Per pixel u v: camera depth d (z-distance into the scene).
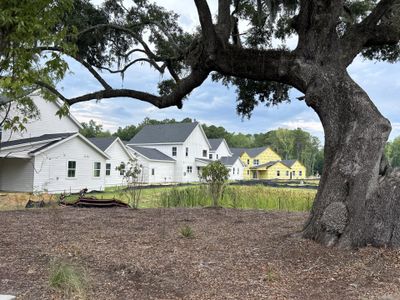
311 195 12.22
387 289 3.35
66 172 20.81
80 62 6.86
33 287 3.29
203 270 3.87
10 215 7.98
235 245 4.96
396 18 5.70
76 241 5.08
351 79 5.26
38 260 4.09
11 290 3.21
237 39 6.63
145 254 4.42
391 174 4.77
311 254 4.39
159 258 4.26
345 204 4.71
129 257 4.25
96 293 3.23
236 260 4.24
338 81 5.18
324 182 5.03
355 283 3.53
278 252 4.52
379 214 4.60
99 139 28.58
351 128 4.91
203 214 8.38
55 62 3.58
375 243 4.59
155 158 35.19
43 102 21.78
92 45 7.71
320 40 5.32
